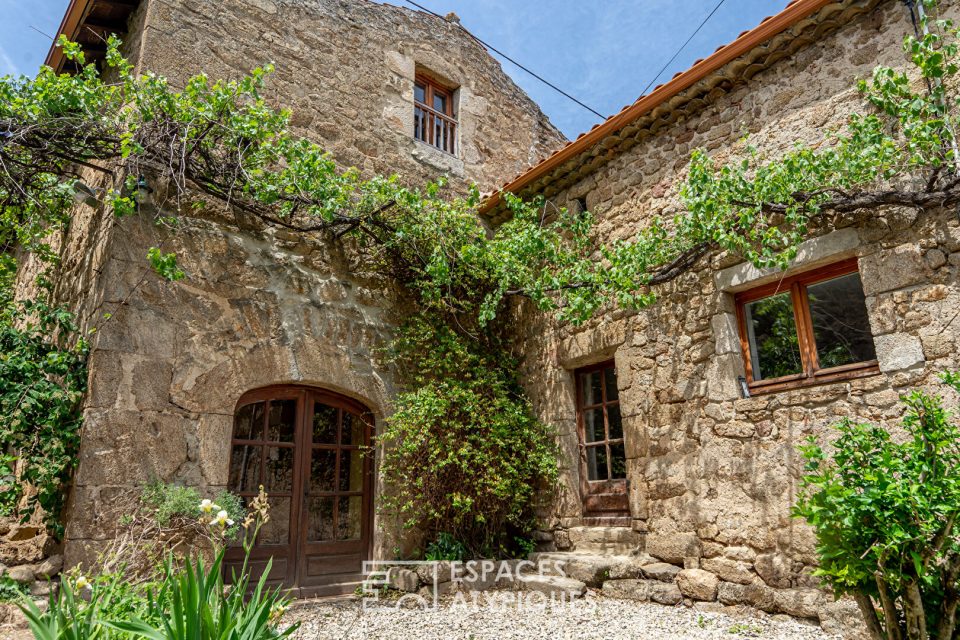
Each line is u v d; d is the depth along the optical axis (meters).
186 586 2.20
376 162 6.44
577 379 6.11
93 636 2.22
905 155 3.97
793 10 4.37
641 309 5.36
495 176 7.71
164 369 4.53
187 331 4.71
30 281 6.31
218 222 5.10
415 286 6.08
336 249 5.74
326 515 5.34
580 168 6.12
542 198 5.94
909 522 2.42
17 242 6.64
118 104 4.68
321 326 5.45
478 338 6.38
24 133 4.20
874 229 4.04
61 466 4.09
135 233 4.64
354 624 4.17
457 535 5.66
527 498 5.96
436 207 5.68
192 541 4.29
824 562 2.66
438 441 5.58
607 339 5.63
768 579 4.12
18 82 4.28
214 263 4.98
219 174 4.87
